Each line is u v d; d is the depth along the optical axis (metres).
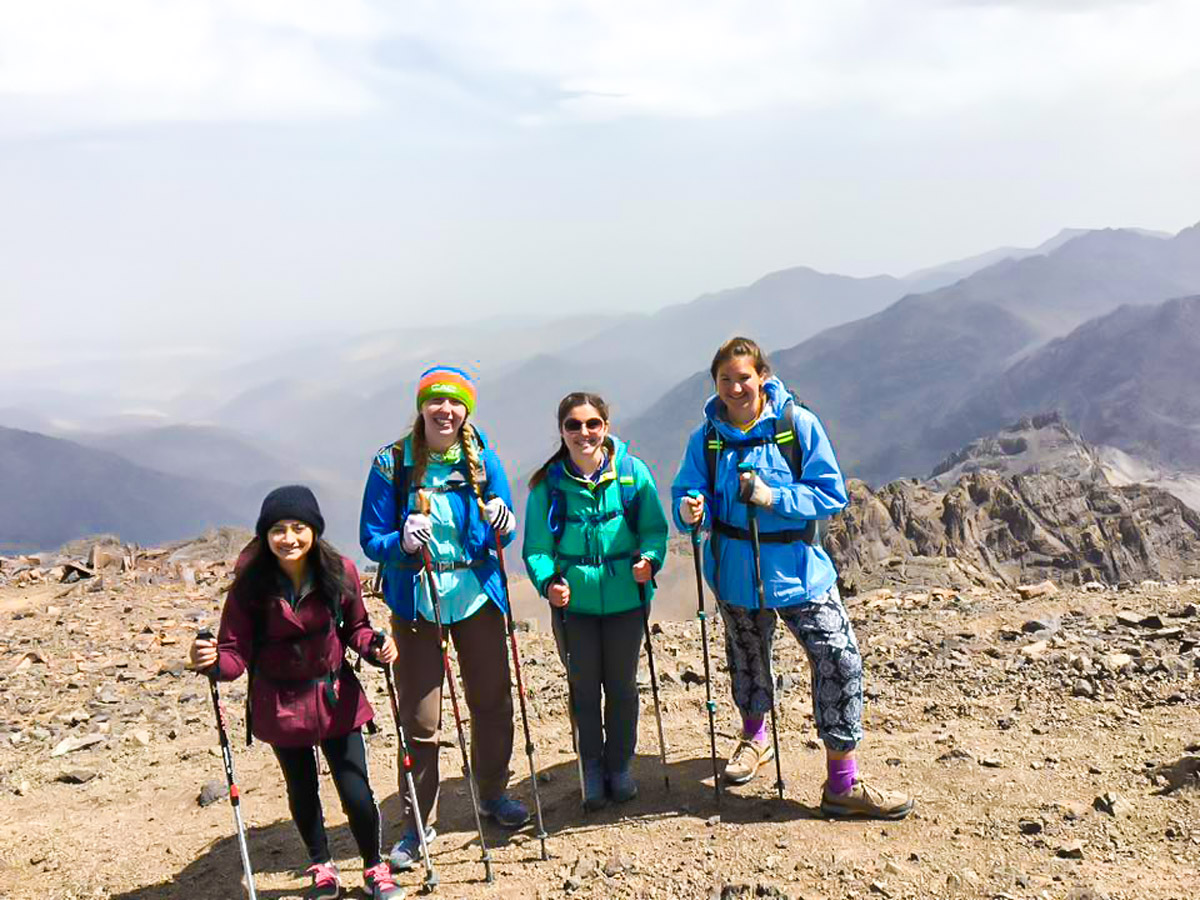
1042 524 64.38
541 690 6.27
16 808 4.98
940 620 6.72
